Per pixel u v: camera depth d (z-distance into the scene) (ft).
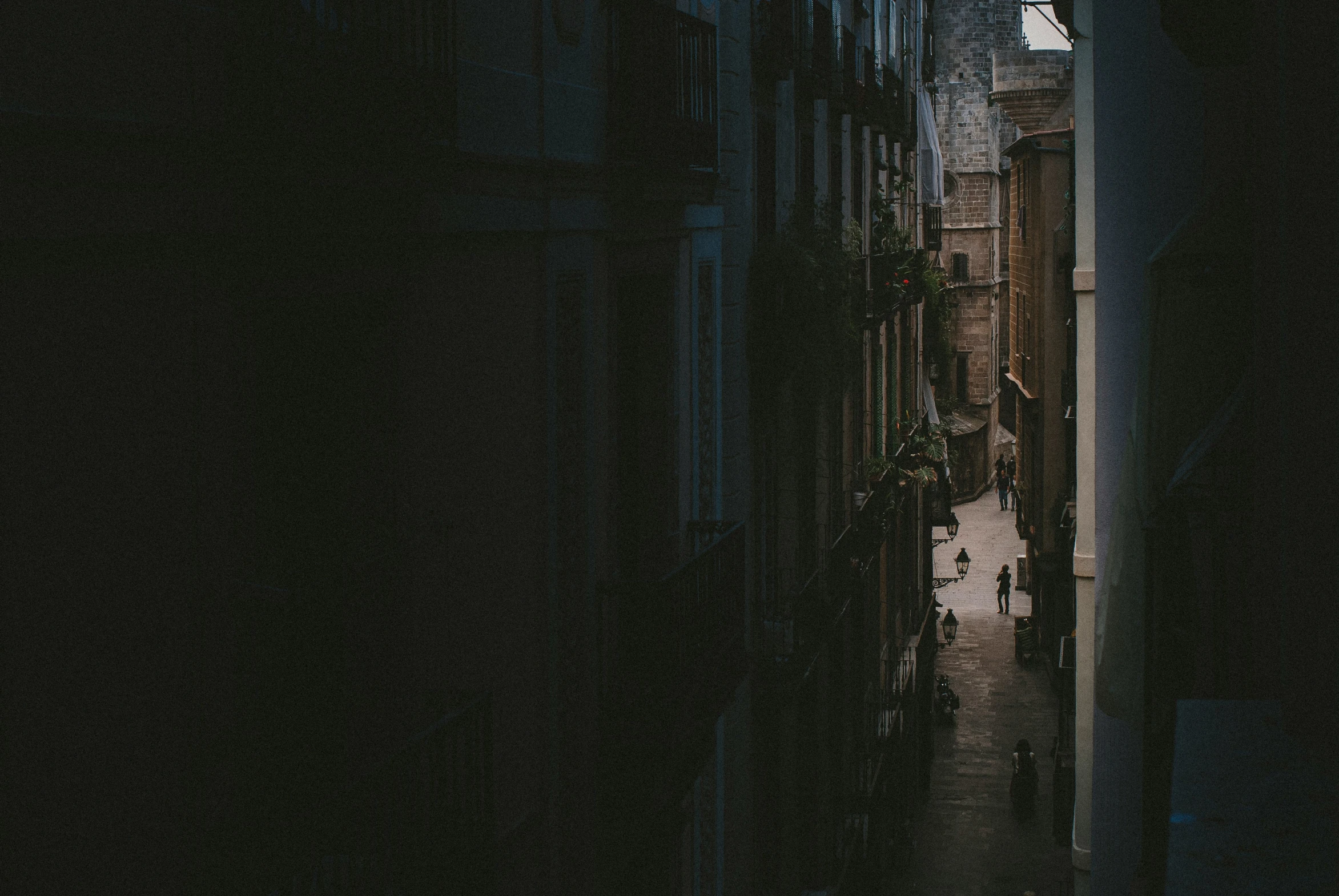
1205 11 19.54
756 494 50.21
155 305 15.78
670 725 30.89
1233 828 7.82
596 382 31.94
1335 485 9.02
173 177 15.85
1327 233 9.26
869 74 81.87
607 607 32.27
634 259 34.68
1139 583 26.27
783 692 50.78
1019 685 120.26
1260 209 12.12
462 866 21.27
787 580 55.52
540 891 28.63
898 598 97.45
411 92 20.13
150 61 15.40
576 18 29.48
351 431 20.86
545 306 28.43
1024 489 144.87
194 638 16.57
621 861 33.09
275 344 18.62
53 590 14.24
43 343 14.06
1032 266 130.00
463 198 24.00
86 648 14.73
